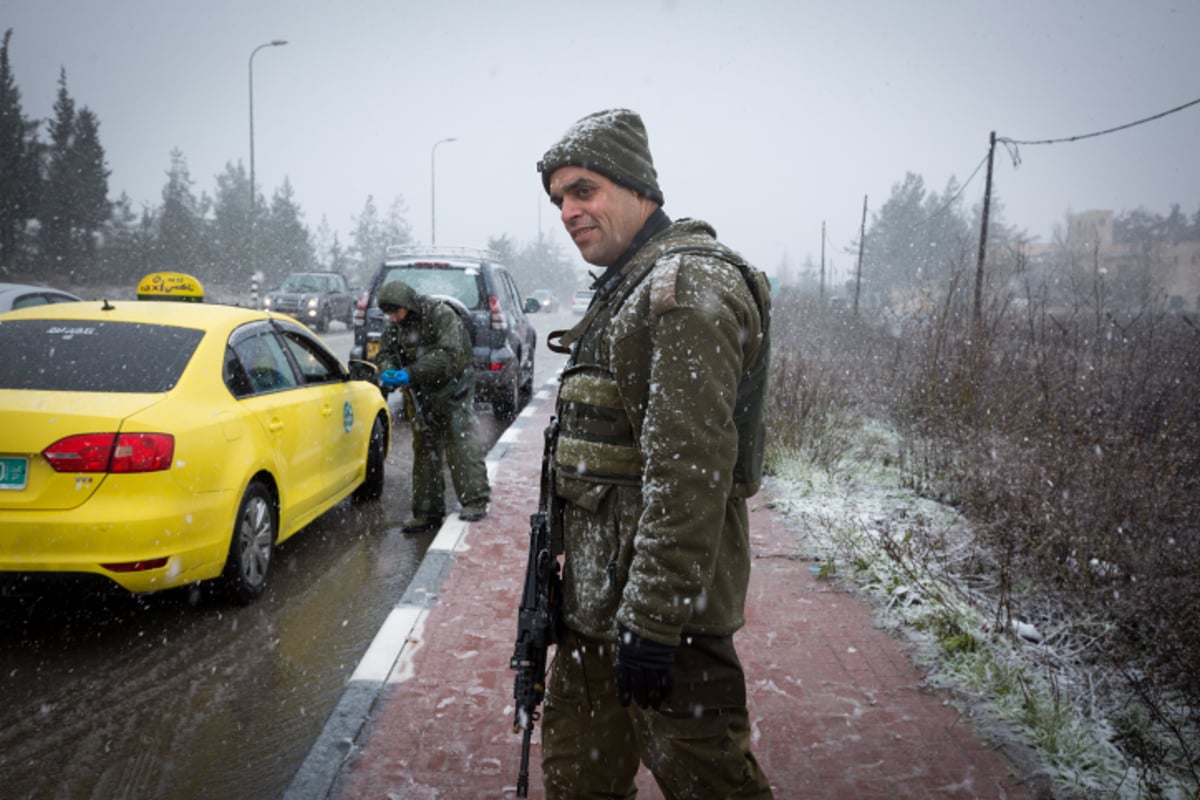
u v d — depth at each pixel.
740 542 1.88
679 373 1.59
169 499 3.90
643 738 1.92
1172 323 11.56
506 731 3.14
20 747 3.14
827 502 6.19
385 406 6.91
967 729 3.15
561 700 2.03
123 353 4.36
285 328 5.55
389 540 5.81
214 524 4.17
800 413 8.12
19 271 39.06
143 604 4.54
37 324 4.52
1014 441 6.19
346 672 3.81
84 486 3.75
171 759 3.08
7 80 38.66
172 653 3.97
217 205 61.88
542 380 15.53
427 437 5.88
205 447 4.14
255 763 3.07
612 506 1.79
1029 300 9.49
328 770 2.87
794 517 5.91
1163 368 8.21
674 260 1.69
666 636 1.57
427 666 3.66
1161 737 3.10
